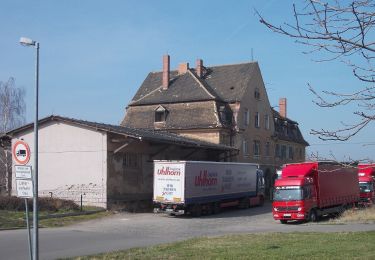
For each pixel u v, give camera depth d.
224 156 48.47
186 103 50.97
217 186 36.31
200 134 49.34
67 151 34.94
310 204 29.94
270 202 50.56
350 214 31.66
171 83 54.19
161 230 24.80
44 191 35.34
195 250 15.12
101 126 34.12
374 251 13.93
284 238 18.27
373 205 37.41
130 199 35.72
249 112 53.91
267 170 58.25
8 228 23.73
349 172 36.31
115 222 28.62
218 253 14.22
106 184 33.47
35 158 12.54
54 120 35.41
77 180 34.41
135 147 36.41
